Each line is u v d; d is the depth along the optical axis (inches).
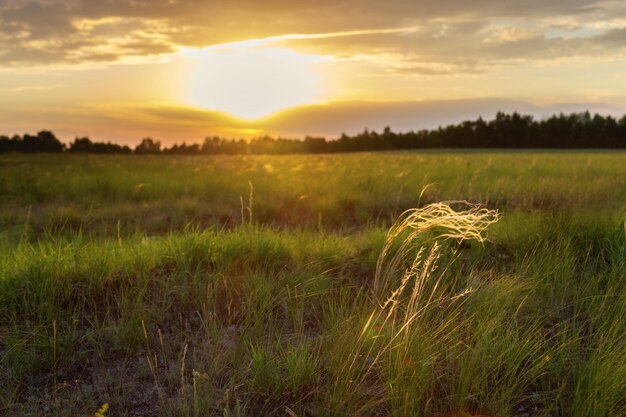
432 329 144.3
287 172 726.5
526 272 191.6
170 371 137.0
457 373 129.9
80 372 138.9
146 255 204.1
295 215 410.6
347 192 466.3
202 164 958.4
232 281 188.9
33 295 169.9
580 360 134.6
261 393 125.3
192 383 131.9
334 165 871.7
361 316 153.7
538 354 138.8
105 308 170.6
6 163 1002.1
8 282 173.5
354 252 224.5
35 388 131.4
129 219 385.1
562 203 366.0
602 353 132.1
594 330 153.5
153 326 159.5
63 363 141.7
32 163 990.4
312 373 129.5
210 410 120.0
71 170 776.9
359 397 123.6
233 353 143.1
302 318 161.6
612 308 161.2
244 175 671.1
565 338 146.0
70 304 168.6
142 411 121.6
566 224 233.5
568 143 3991.1
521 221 254.4
